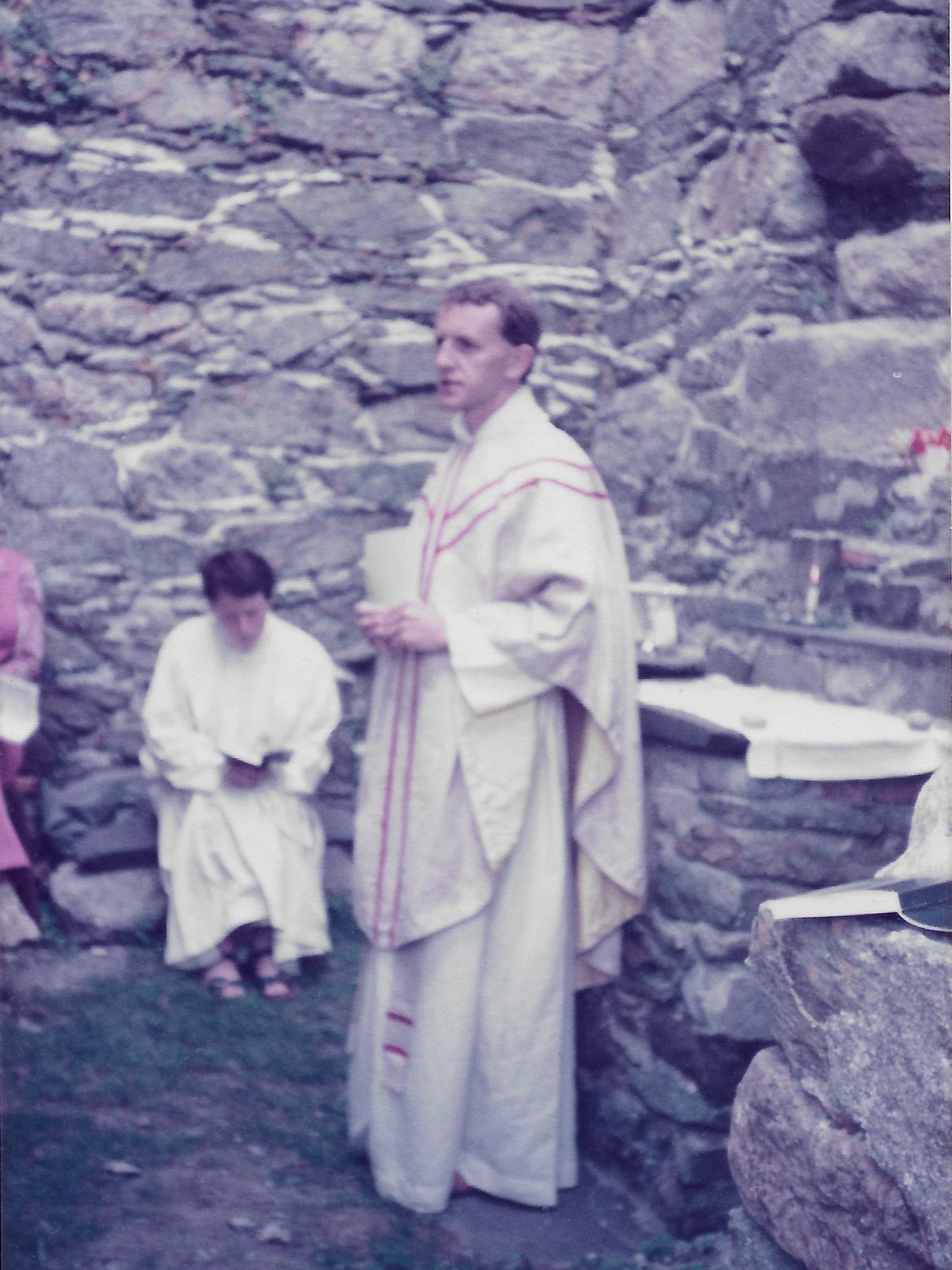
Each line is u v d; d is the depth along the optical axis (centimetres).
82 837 422
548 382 462
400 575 284
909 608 310
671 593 352
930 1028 165
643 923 288
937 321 316
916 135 324
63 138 443
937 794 197
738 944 264
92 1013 344
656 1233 264
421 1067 266
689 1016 270
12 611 411
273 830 381
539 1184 270
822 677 321
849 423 330
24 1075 309
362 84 457
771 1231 197
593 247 465
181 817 391
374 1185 274
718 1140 264
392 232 464
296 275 461
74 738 454
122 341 452
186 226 454
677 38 412
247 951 382
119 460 453
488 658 261
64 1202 255
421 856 267
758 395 359
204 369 458
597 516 274
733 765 264
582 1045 308
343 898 432
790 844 264
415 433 475
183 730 389
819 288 355
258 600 385
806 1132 188
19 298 445
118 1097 303
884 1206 173
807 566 335
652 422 423
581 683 267
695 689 323
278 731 393
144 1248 242
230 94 452
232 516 462
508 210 464
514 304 272
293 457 466
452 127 463
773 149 355
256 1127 295
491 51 461
